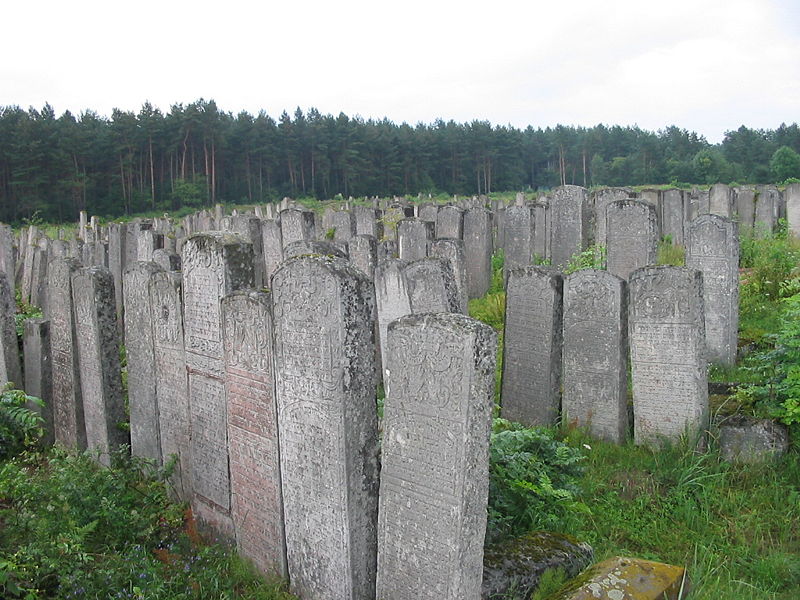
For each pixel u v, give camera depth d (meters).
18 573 4.55
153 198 55.31
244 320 5.51
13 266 18.69
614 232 11.78
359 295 4.80
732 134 79.12
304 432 5.08
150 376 7.28
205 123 56.50
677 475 7.12
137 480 6.91
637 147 79.94
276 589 5.34
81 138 50.75
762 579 5.50
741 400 8.02
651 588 4.34
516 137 75.81
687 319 7.70
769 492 6.72
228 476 6.09
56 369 8.45
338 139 66.50
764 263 13.75
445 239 11.98
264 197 63.53
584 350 8.48
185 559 5.74
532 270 8.77
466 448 4.20
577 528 6.12
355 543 4.90
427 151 71.44
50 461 6.68
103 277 7.63
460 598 4.33
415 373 4.45
